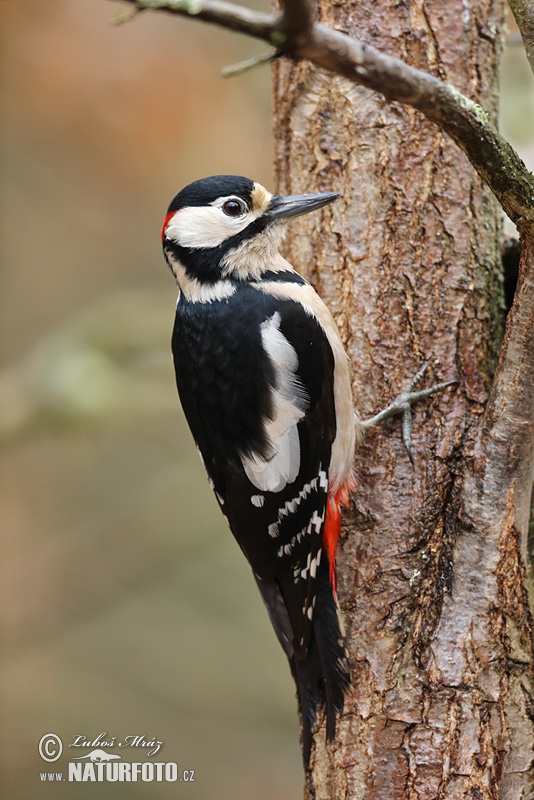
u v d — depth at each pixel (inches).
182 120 526.3
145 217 637.3
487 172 228.2
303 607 279.4
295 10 181.5
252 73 551.2
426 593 265.0
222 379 297.6
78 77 521.0
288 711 556.7
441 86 211.9
